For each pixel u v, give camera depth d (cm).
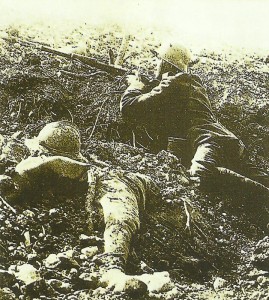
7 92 372
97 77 389
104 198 329
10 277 293
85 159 346
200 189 367
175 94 380
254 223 366
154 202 349
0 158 328
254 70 418
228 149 379
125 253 317
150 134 377
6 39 387
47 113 371
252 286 337
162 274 321
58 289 296
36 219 320
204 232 352
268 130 396
